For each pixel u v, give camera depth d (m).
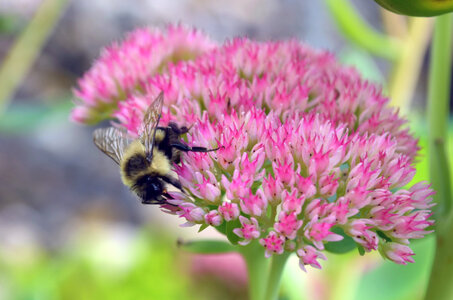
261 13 0.56
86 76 0.25
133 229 0.51
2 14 0.33
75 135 0.56
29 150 0.54
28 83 0.53
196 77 0.22
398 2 0.19
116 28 0.55
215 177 0.20
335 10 0.29
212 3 0.56
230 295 0.34
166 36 0.25
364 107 0.22
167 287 0.33
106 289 0.33
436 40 0.23
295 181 0.20
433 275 0.22
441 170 0.22
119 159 0.22
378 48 0.29
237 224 0.20
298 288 0.27
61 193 0.53
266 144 0.20
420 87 0.58
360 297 0.27
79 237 0.49
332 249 0.21
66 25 0.54
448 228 0.22
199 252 0.22
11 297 0.36
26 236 0.49
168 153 0.21
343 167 0.21
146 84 0.23
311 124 0.20
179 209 0.20
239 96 0.22
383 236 0.20
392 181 0.20
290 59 0.23
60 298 0.32
